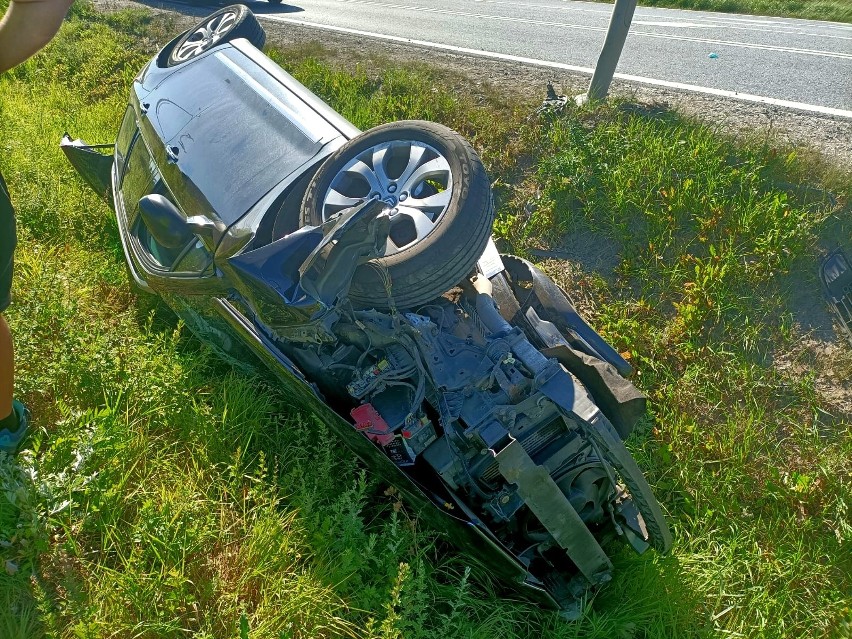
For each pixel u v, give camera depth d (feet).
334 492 12.09
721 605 10.96
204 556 10.55
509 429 10.09
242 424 12.92
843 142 20.20
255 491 11.07
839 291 14.99
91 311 15.69
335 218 9.98
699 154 18.39
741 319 15.34
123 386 12.69
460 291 12.80
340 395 11.81
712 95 23.98
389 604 9.14
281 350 12.10
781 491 12.30
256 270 9.78
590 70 27.43
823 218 16.26
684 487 12.71
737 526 12.00
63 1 8.47
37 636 9.14
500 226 18.35
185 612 9.82
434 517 10.48
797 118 21.91
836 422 13.52
